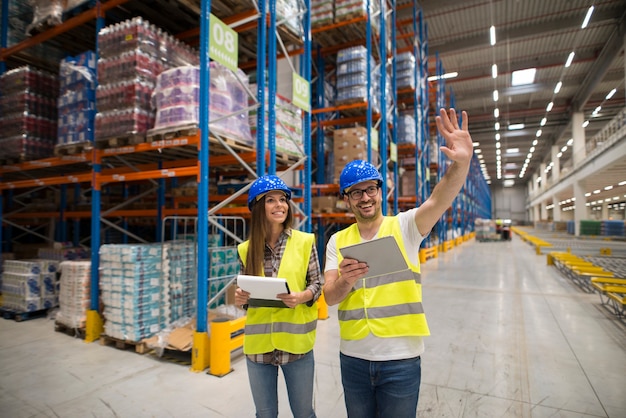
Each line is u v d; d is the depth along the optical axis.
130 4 5.25
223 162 5.19
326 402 3.09
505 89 25.09
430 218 1.57
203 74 3.89
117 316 4.36
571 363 3.88
